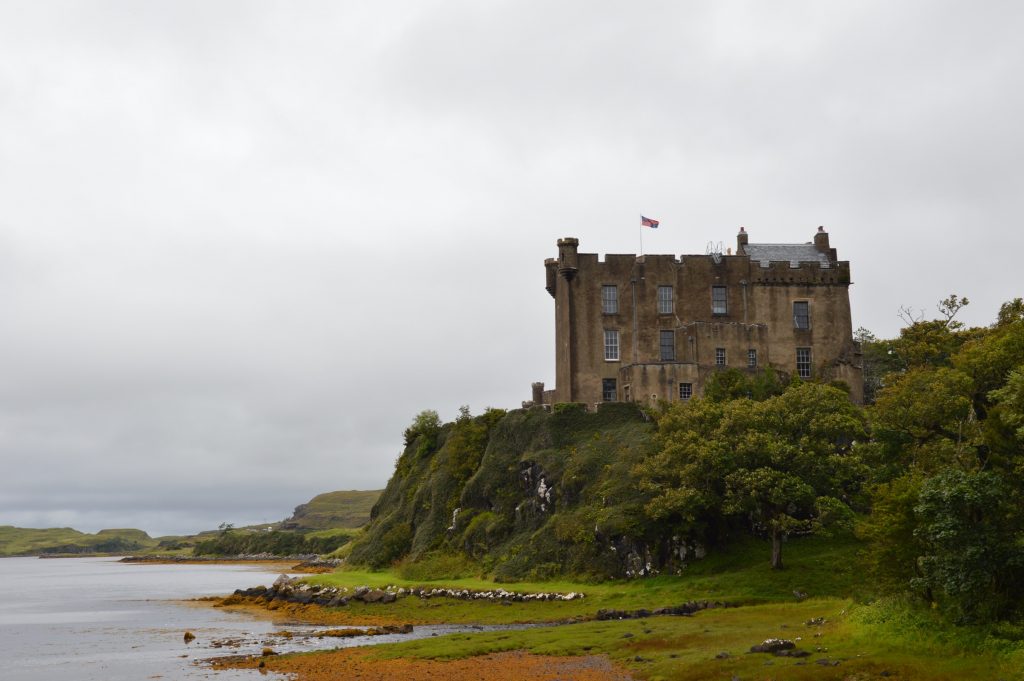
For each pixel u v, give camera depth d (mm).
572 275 99562
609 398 98125
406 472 119125
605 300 99750
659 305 99875
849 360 98375
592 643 49625
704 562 71938
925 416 55250
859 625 43938
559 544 79312
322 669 47656
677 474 71125
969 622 39656
